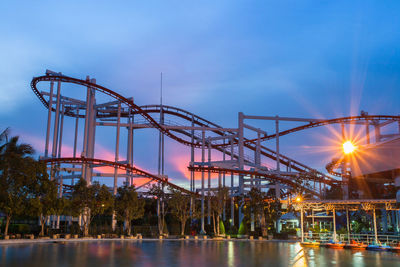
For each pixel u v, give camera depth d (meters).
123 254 30.81
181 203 70.44
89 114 74.88
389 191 59.69
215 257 29.03
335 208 46.31
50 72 69.44
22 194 49.00
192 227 82.19
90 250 34.59
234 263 24.73
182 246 43.06
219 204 72.81
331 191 87.12
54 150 71.00
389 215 55.31
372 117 85.00
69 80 68.19
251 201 69.44
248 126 88.81
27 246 38.75
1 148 45.69
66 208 57.06
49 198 51.66
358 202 42.12
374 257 30.03
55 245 41.38
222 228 77.00
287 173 84.75
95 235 60.47
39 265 22.17
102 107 80.75
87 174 72.56
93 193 59.72
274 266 23.09
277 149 87.44
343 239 47.22
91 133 76.69
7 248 35.22
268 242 55.44
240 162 85.06
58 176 72.50
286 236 66.56
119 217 65.94
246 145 96.19
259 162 89.75
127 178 77.31
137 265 22.97
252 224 72.62
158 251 34.72
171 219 82.56
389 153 53.50
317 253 33.88
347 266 23.45
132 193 65.88
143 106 89.81
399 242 40.16
